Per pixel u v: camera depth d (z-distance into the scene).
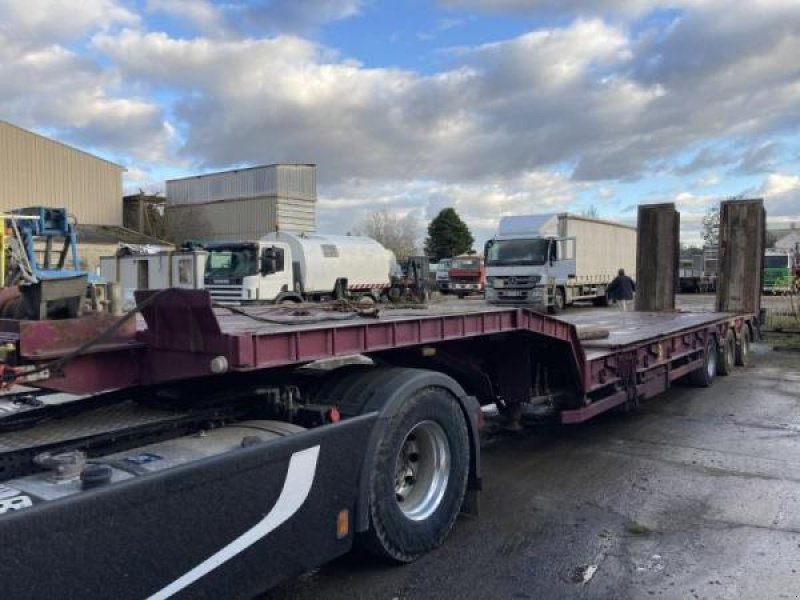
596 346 7.24
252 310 5.46
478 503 4.91
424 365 5.38
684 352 9.58
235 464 2.90
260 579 3.06
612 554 4.33
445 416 4.36
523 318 5.63
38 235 10.44
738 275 14.13
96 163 36.62
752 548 4.41
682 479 5.89
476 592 3.81
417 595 3.77
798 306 22.42
